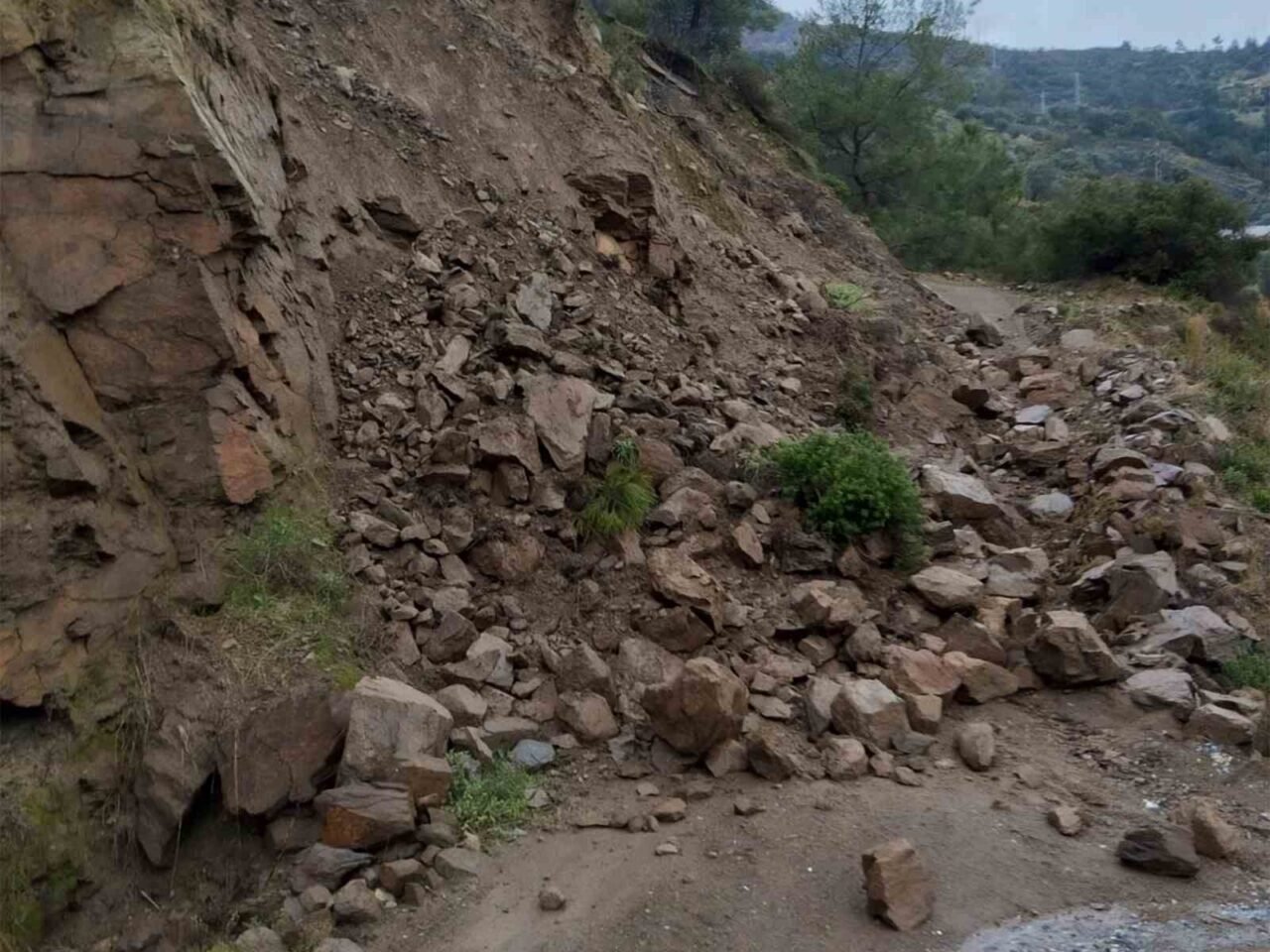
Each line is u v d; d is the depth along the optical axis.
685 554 7.50
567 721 6.32
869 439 8.95
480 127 11.01
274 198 7.70
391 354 8.30
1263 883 5.34
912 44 26.48
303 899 4.99
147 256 6.09
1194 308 18.69
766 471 8.50
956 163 27.66
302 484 6.95
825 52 27.34
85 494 5.52
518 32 13.02
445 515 7.29
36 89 5.92
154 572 5.84
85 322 5.93
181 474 6.15
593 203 11.22
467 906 5.04
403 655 6.41
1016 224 28.16
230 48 7.82
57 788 5.09
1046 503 9.95
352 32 10.84
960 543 8.73
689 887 5.18
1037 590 8.22
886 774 6.17
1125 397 11.98
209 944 4.93
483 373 8.31
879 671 7.00
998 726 6.82
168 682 5.64
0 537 5.05
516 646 6.76
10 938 4.69
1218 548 8.80
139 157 6.07
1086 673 7.14
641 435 8.43
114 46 6.15
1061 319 16.56
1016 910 5.10
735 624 7.15
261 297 7.04
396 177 9.73
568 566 7.29
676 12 23.86
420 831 5.35
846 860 5.39
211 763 5.48
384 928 4.91
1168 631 7.60
